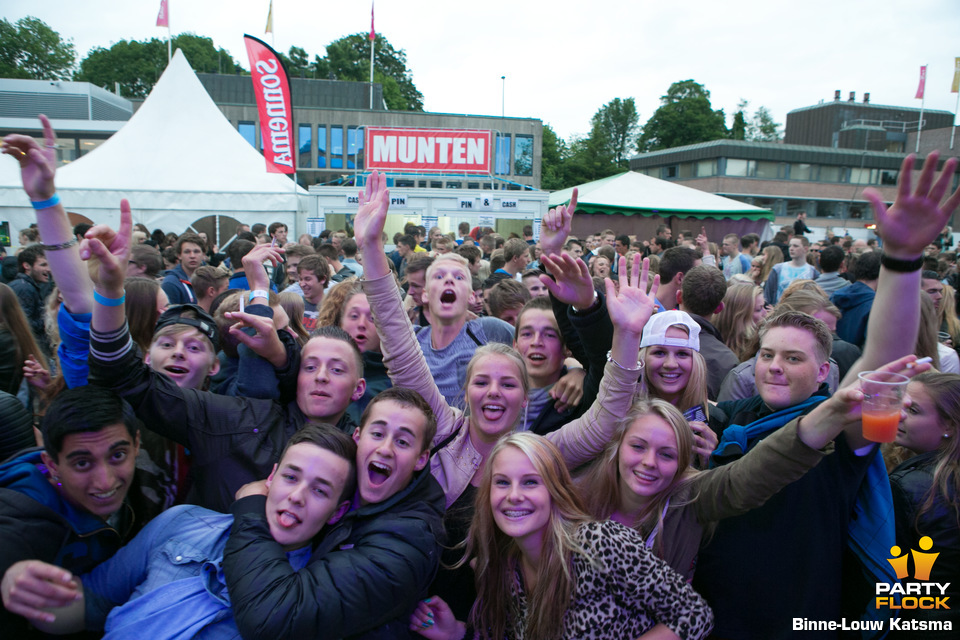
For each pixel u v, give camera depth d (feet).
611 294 7.20
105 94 109.40
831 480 6.61
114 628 5.38
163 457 7.20
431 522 6.19
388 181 49.96
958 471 6.82
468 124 119.65
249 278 7.90
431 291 11.12
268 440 7.05
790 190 139.74
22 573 4.86
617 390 7.15
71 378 6.78
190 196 42.65
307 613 5.10
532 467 6.21
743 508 6.13
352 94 138.72
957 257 35.60
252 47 41.75
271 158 43.55
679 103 218.79
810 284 13.94
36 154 6.08
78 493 5.58
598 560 5.94
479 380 7.55
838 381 9.98
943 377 7.28
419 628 6.31
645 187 67.31
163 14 68.33
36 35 205.16
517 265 20.85
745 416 7.78
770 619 6.45
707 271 11.76
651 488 6.75
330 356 7.47
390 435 6.15
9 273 23.32
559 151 225.56
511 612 6.47
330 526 6.16
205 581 5.59
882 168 144.46
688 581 6.72
